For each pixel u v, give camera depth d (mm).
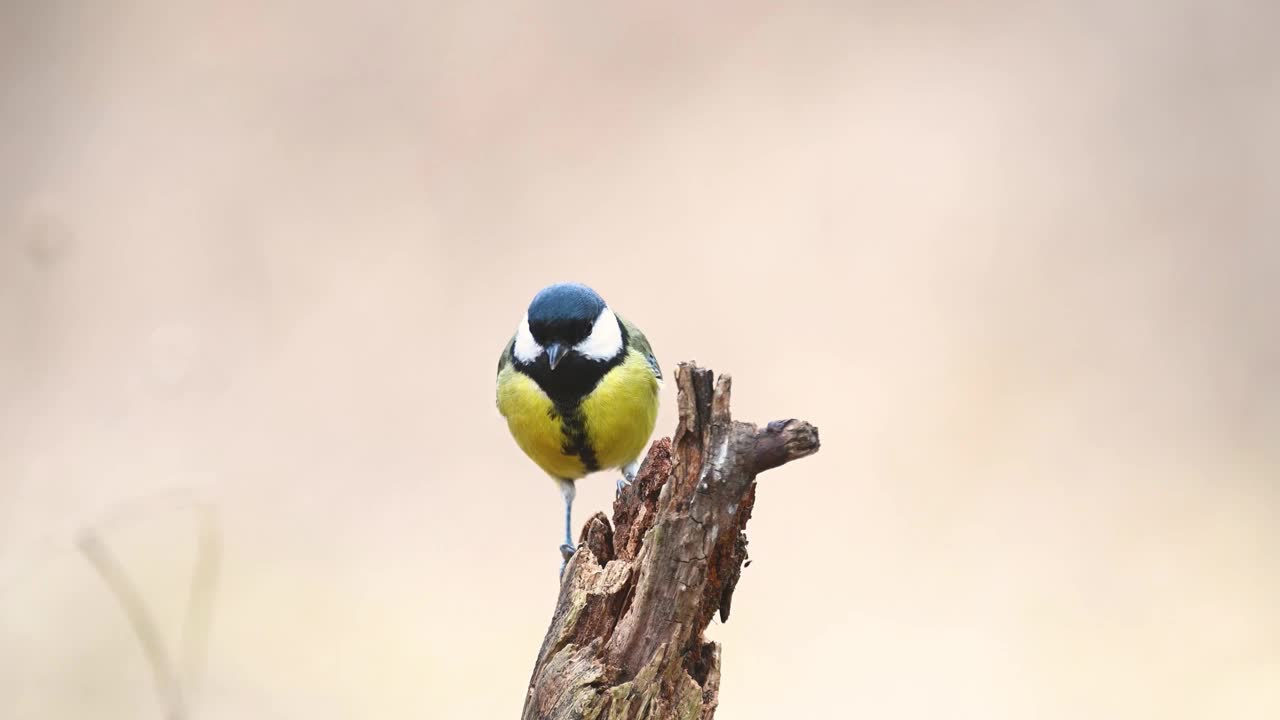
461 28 17781
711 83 17469
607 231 15648
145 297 13891
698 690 4898
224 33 17234
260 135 16000
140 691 8859
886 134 16891
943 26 18359
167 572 10266
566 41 17797
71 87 16078
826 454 12586
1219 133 16422
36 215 9555
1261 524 11742
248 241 14789
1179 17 17656
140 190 15148
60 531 8117
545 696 4918
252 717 9250
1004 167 16062
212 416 12531
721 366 13789
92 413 12023
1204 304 14320
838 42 18156
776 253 15297
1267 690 10031
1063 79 17328
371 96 16922
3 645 9070
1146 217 15305
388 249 15094
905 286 14828
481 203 15906
